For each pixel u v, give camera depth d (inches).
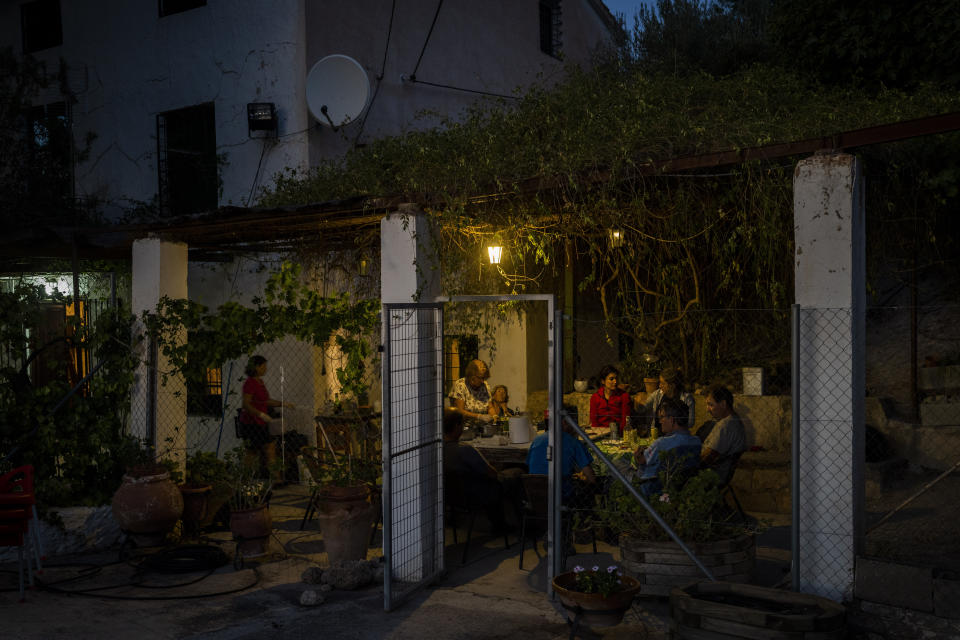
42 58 485.7
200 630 201.0
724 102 256.4
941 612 172.7
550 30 612.1
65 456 287.1
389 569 213.6
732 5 553.0
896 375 335.3
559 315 217.5
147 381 293.9
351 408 349.4
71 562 265.1
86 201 423.2
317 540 289.7
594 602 183.3
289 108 406.9
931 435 299.6
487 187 234.7
